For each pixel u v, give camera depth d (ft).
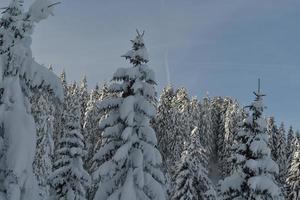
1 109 38.29
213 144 365.81
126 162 64.39
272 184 77.77
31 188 37.40
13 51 39.93
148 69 67.82
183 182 131.85
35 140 38.42
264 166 78.89
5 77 39.81
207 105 407.03
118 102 67.46
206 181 132.46
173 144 224.12
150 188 63.52
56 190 101.09
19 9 41.42
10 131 37.65
